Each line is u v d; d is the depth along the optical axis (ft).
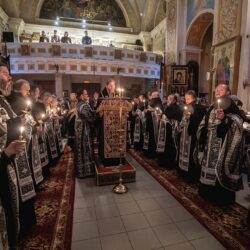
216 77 25.43
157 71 47.16
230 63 23.08
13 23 52.13
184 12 36.47
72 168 14.57
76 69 40.68
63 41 45.24
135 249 6.91
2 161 5.67
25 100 8.24
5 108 6.56
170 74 35.86
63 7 58.85
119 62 42.65
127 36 64.28
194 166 11.73
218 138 9.16
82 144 12.67
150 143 16.65
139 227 8.04
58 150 15.97
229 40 23.08
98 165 12.84
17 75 44.39
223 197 9.38
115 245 7.09
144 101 19.86
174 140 13.64
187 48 36.52
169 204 9.69
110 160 12.68
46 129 13.64
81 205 9.64
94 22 61.77
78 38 60.54
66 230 7.80
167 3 40.63
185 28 36.40
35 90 12.07
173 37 38.81
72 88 48.47
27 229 7.59
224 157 8.92
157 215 8.81
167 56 40.98
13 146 5.64
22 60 39.14
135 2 61.67
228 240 7.22
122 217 8.69
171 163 14.32
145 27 63.00
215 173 9.23
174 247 6.99
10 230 6.15
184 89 35.68
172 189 11.10
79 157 12.72
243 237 7.36
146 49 63.46
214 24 26.04
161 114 16.01
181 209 9.25
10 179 6.01
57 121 16.55
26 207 7.47
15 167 6.79
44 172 12.36
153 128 16.42
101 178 11.66
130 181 12.14
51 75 45.98
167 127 14.17
